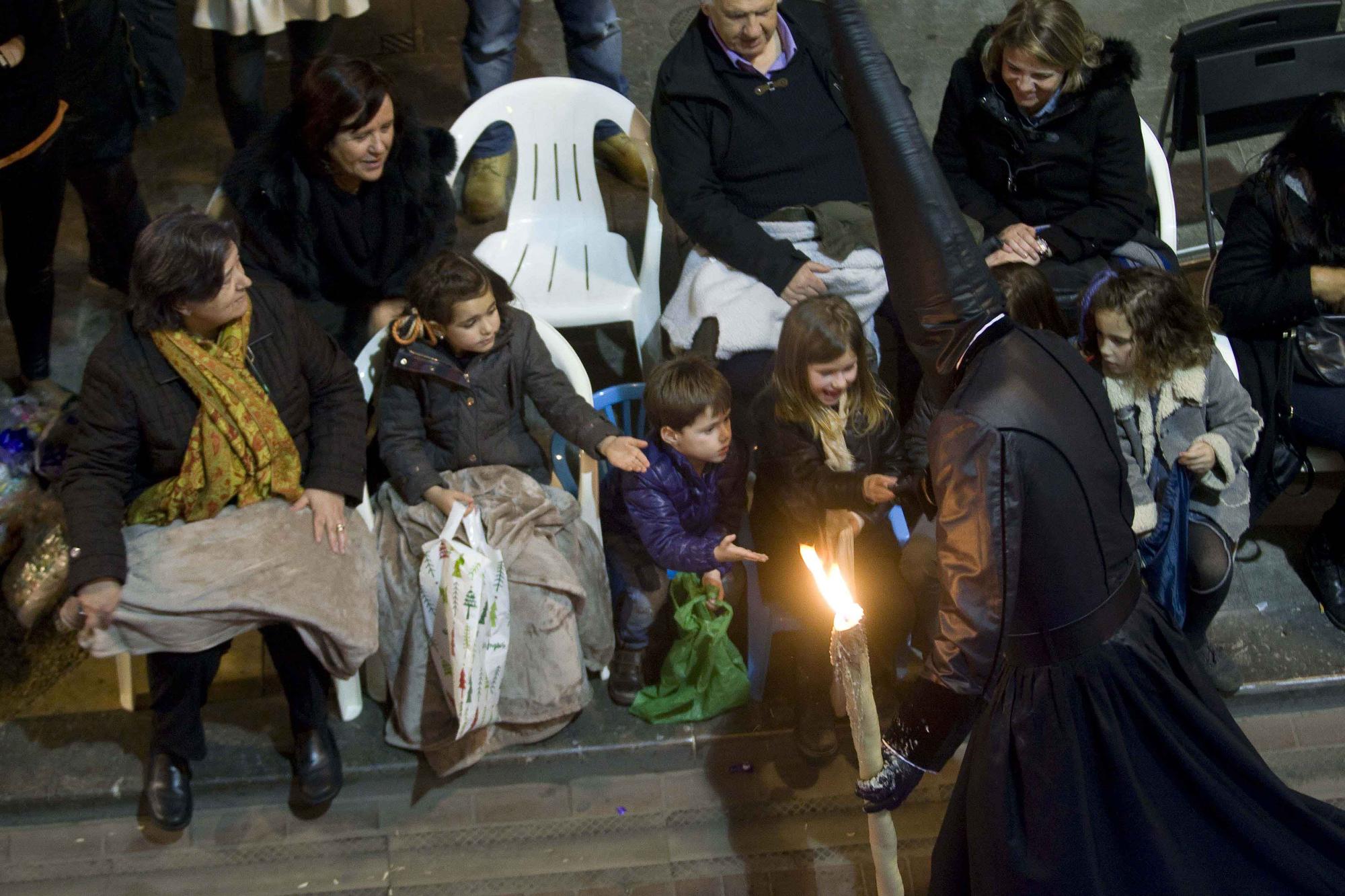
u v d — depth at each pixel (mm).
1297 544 3527
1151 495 2963
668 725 3186
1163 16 5207
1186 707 2234
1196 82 3959
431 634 2959
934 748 2225
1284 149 3236
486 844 3162
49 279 3740
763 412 2994
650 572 3168
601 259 3840
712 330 3510
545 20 5207
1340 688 3273
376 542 3102
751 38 3445
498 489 3107
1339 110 3082
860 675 2205
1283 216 3223
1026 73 3389
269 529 2902
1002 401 2041
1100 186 3582
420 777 3158
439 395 3119
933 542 3004
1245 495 3090
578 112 3869
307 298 3457
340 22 5227
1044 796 2221
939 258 2066
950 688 2166
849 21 2018
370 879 3121
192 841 3125
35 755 3150
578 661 3078
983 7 5270
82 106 3740
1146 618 2301
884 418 3043
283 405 2975
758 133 3570
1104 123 3525
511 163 4527
